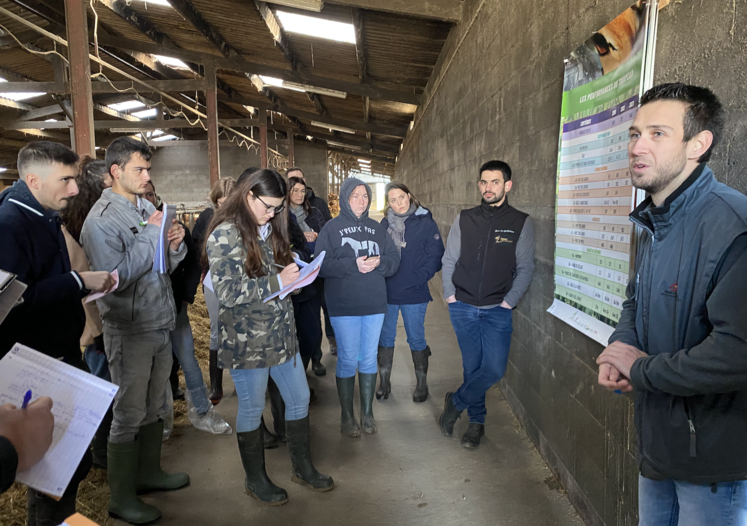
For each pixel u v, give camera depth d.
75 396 0.99
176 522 1.99
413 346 3.20
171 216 2.04
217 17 7.36
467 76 4.48
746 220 0.87
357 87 8.71
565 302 2.05
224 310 1.92
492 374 2.44
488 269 2.41
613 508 1.68
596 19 1.75
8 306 0.98
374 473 2.36
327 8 5.45
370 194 2.69
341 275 2.59
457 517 2.00
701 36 1.19
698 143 0.97
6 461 0.75
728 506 0.97
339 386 2.74
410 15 5.12
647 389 0.99
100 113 14.20
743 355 0.83
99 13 8.12
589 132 1.75
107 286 1.59
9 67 9.94
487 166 2.39
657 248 1.07
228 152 20.31
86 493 2.14
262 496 2.10
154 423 2.19
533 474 2.32
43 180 1.48
